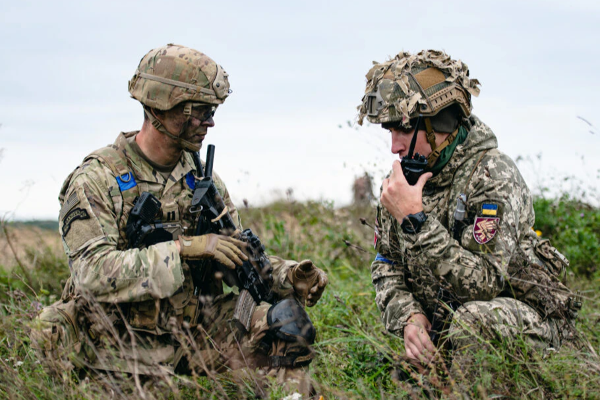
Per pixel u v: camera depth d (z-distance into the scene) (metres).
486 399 2.46
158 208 3.05
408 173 3.15
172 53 3.06
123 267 2.88
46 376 2.84
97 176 3.04
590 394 2.62
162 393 2.73
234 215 3.51
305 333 3.00
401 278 3.44
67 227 2.99
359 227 6.95
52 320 2.94
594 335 3.56
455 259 3.00
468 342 2.93
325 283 3.26
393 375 3.11
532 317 3.03
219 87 3.07
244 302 3.10
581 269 5.99
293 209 7.46
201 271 3.15
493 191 3.09
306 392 2.92
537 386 2.70
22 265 5.17
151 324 3.00
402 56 3.26
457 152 3.19
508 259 3.05
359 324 3.93
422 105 3.08
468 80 3.17
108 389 2.83
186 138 3.09
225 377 3.17
